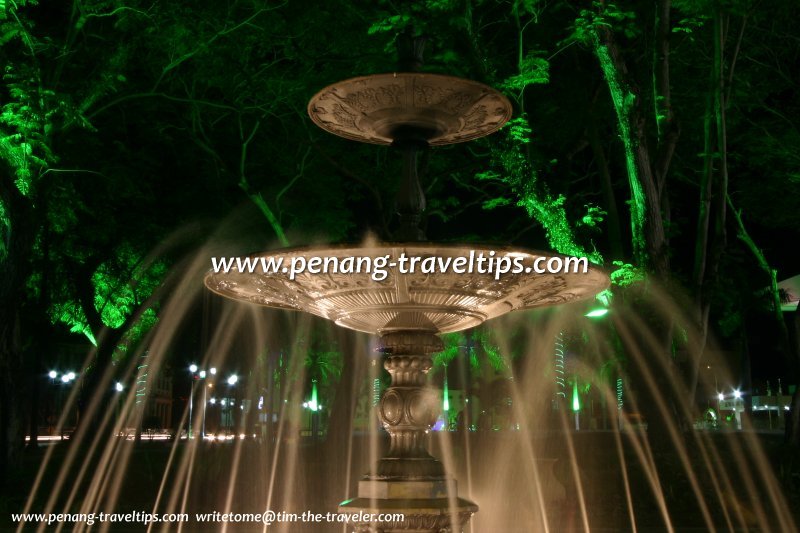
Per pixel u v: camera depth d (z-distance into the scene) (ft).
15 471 47.03
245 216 66.74
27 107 38.96
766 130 62.13
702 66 56.95
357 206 70.74
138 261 74.13
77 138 56.34
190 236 68.85
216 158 57.67
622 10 49.49
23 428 48.06
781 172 63.87
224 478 50.49
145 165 64.59
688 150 65.00
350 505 19.85
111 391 94.22
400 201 20.97
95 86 46.83
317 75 53.36
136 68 57.00
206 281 21.08
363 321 21.29
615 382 61.16
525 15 55.83
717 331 123.34
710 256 48.32
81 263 76.54
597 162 55.67
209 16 48.80
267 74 54.19
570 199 62.08
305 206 63.72
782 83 61.93
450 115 20.38
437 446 71.10
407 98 19.56
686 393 45.47
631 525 37.32
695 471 43.04
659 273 45.29
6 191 43.93
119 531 36.76
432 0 44.73
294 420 66.28
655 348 44.60
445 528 19.71
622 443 54.54
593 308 49.47
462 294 19.47
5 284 45.01
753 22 57.16
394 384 21.13
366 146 61.52
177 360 101.50
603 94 57.16
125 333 76.79
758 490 42.86
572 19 55.01
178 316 81.25
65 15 52.95
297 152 61.05
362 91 19.42
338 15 50.85
